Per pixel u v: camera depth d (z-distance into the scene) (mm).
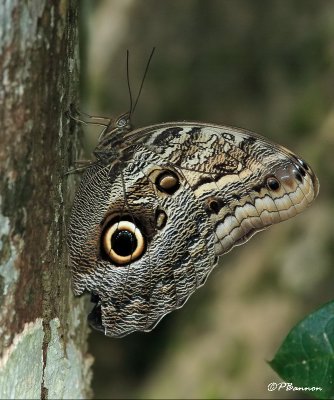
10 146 731
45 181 750
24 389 754
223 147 784
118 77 988
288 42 987
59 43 745
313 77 980
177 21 999
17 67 727
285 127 977
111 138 791
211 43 996
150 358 969
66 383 789
